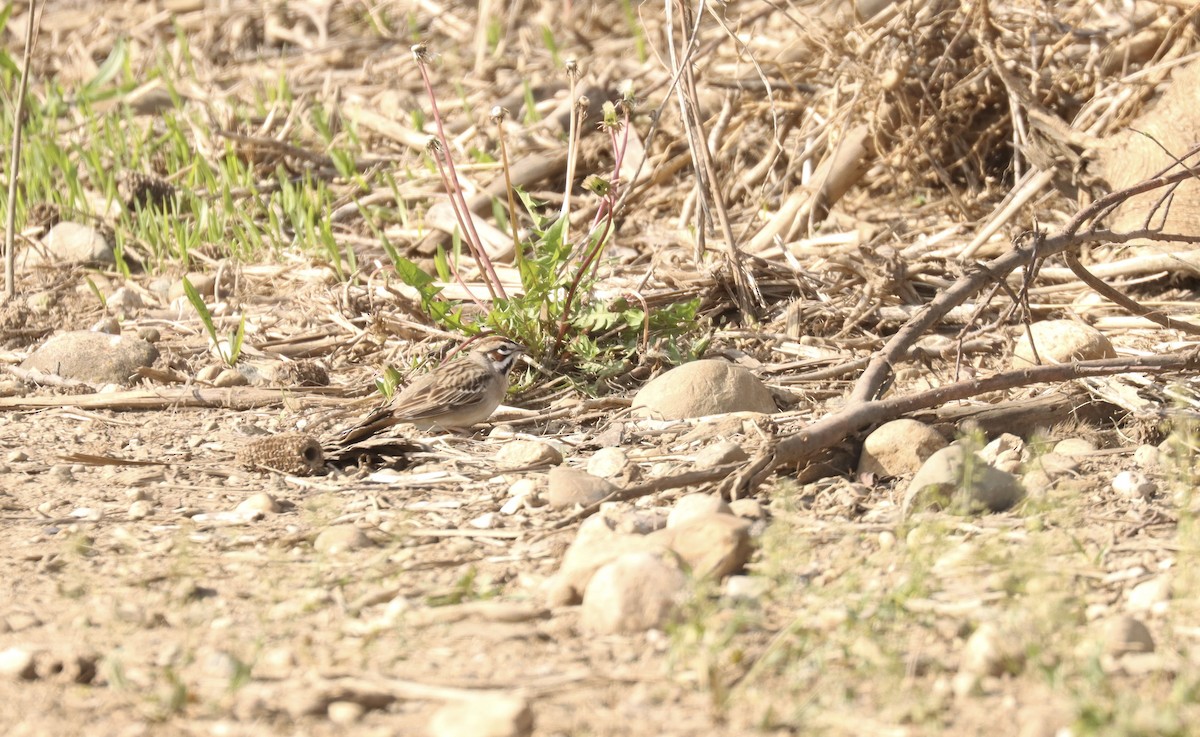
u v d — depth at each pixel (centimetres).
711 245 1492
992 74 1611
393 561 785
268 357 1311
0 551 823
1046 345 1128
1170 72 1502
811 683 594
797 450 893
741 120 1738
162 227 1688
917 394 961
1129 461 930
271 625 691
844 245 1448
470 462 1006
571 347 1173
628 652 640
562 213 1230
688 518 782
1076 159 1449
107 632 685
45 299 1512
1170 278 1348
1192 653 612
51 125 1994
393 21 2650
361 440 1042
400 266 1192
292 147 1875
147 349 1302
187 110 2106
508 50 2419
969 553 743
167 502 924
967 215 1560
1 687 620
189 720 581
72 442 1093
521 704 556
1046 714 554
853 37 1680
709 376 1084
